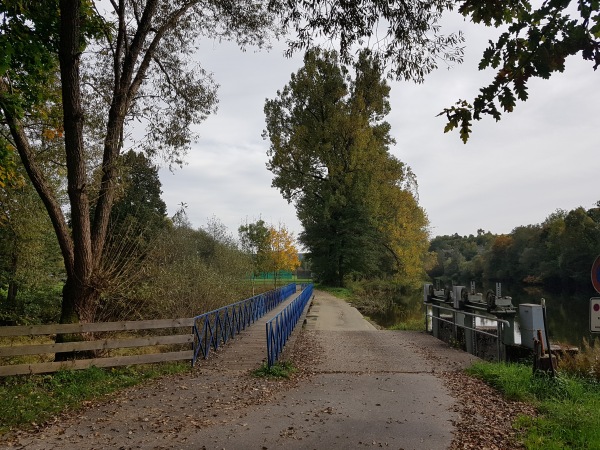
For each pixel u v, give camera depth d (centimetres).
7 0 809
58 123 1294
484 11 327
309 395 716
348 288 4622
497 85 313
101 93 1266
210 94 1386
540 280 6397
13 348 809
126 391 744
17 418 589
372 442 506
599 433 489
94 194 1107
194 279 1508
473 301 1160
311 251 4866
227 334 1311
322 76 4109
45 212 1888
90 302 963
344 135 4116
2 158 950
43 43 996
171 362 959
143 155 1265
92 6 1042
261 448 490
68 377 803
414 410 629
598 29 280
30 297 1916
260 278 4359
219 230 2502
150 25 1091
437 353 1135
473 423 567
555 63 293
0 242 1794
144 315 1291
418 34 611
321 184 4400
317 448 489
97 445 503
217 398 700
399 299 4106
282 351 1073
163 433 540
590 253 5303
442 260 9644
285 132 4425
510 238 7775
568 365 826
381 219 4794
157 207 3419
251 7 1254
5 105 863
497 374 783
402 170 4647
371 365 976
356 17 582
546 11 283
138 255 1284
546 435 511
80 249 949
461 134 331
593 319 620
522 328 914
